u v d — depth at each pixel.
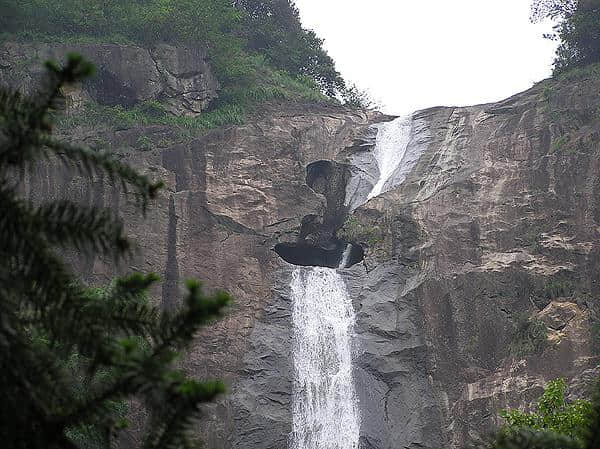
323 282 46.19
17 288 6.12
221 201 46.62
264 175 48.66
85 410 6.21
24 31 48.50
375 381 42.62
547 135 48.81
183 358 41.12
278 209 48.00
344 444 41.34
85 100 48.06
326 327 44.75
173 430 6.05
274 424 40.66
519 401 40.19
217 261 44.94
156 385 6.08
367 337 43.88
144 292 7.39
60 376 6.38
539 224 46.03
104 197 43.44
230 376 41.59
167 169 46.62
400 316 44.12
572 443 7.48
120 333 6.54
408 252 46.62
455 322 43.59
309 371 43.22
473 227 46.69
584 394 38.88
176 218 45.00
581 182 46.22
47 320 6.18
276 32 71.06
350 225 48.62
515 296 43.94
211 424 39.44
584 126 48.56
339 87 74.50
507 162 48.91
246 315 43.84
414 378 42.44
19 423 6.05
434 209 47.62
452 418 41.03
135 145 47.16
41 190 42.25
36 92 6.33
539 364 41.09
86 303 6.35
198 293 6.08
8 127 6.12
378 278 45.97
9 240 6.02
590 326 41.97
